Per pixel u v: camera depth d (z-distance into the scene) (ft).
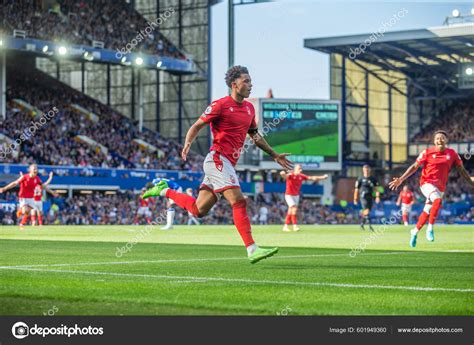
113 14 251.80
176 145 271.49
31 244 72.23
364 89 336.90
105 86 306.14
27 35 217.97
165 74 303.48
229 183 40.86
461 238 95.35
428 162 68.39
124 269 42.14
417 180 326.85
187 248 66.90
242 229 40.78
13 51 222.48
